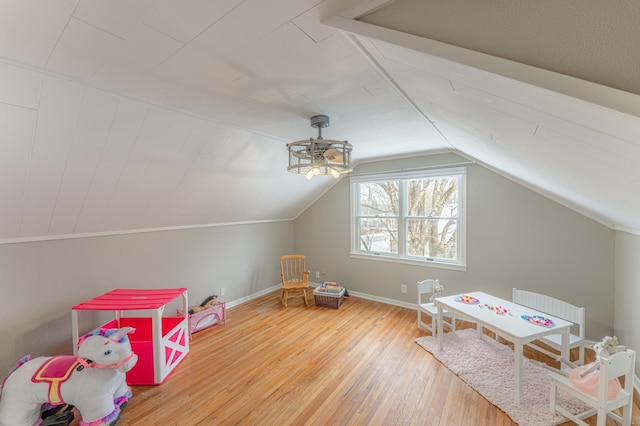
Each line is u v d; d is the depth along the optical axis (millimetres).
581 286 2697
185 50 1243
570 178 1549
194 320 3088
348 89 1680
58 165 1850
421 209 3781
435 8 761
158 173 2432
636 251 2158
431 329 2977
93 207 2332
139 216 2781
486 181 3195
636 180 1012
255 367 2422
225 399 2021
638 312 2113
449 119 1758
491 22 679
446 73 912
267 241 4570
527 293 2703
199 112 2043
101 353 1717
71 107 1600
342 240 4492
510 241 3072
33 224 2135
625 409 1584
